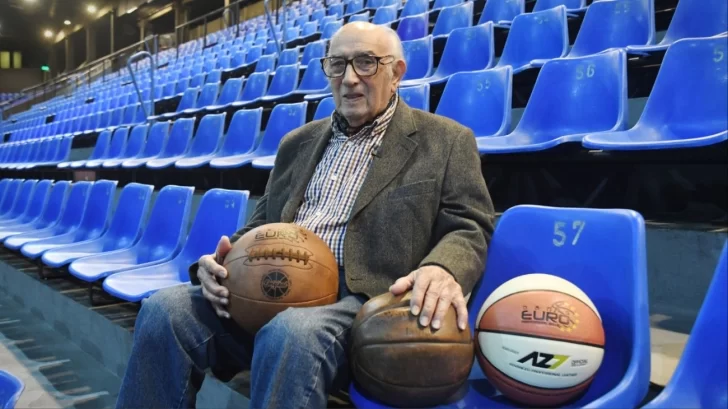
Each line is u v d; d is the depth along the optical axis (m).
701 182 1.84
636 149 1.58
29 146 6.88
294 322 1.10
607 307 1.05
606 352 1.04
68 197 3.49
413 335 0.99
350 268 1.32
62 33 20.80
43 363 2.37
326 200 1.45
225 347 1.33
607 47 2.90
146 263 2.28
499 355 0.98
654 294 1.53
